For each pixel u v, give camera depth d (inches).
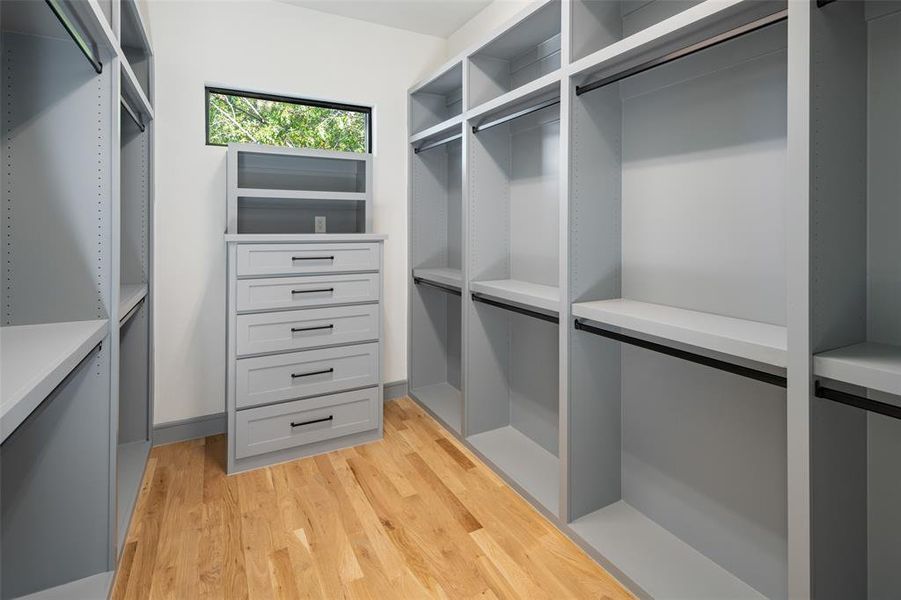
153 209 98.0
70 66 58.3
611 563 64.7
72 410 60.3
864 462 48.4
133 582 62.4
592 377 75.4
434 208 132.2
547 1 75.5
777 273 56.2
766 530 58.6
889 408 38.5
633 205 74.8
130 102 82.6
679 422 69.4
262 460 93.7
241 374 90.8
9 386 35.3
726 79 60.8
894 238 45.7
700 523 66.7
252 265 90.6
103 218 60.2
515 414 107.4
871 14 46.2
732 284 61.2
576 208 72.5
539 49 93.7
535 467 90.3
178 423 105.2
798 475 44.1
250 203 107.2
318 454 99.1
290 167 108.9
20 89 57.0
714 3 48.8
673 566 64.2
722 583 61.2
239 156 103.7
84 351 49.5
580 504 75.2
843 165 44.9
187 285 105.0
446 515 77.9
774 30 54.8
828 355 43.1
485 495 84.0
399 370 133.2
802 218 42.8
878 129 46.4
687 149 66.1
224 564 66.0
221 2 105.3
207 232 106.1
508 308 89.1
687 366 68.2
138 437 99.3
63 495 60.4
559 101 73.7
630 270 75.8
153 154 97.1
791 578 45.0
